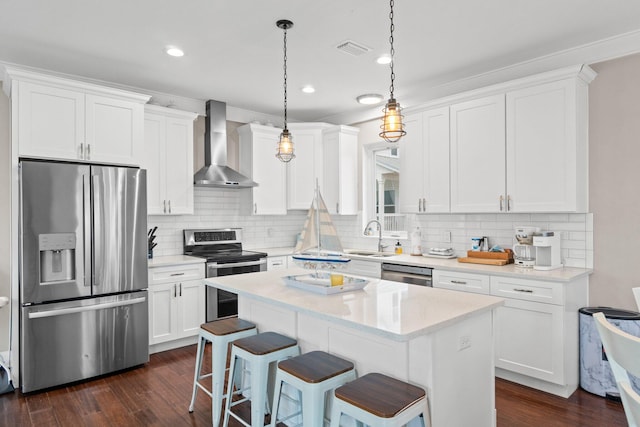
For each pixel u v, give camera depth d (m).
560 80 3.05
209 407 2.70
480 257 3.62
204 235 4.62
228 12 2.60
